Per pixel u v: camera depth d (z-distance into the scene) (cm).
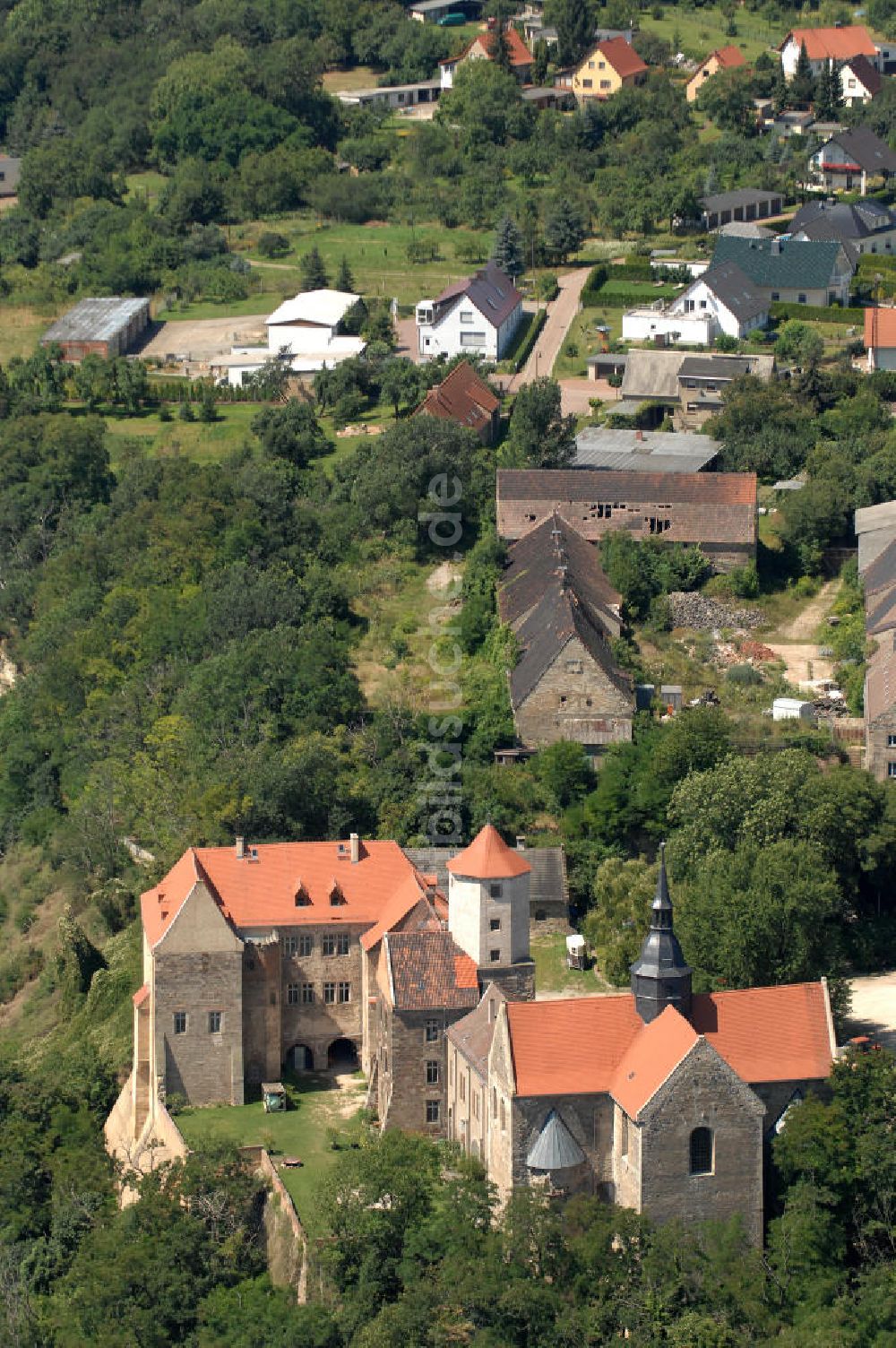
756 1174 18350
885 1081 18712
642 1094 18175
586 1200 18200
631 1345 17312
